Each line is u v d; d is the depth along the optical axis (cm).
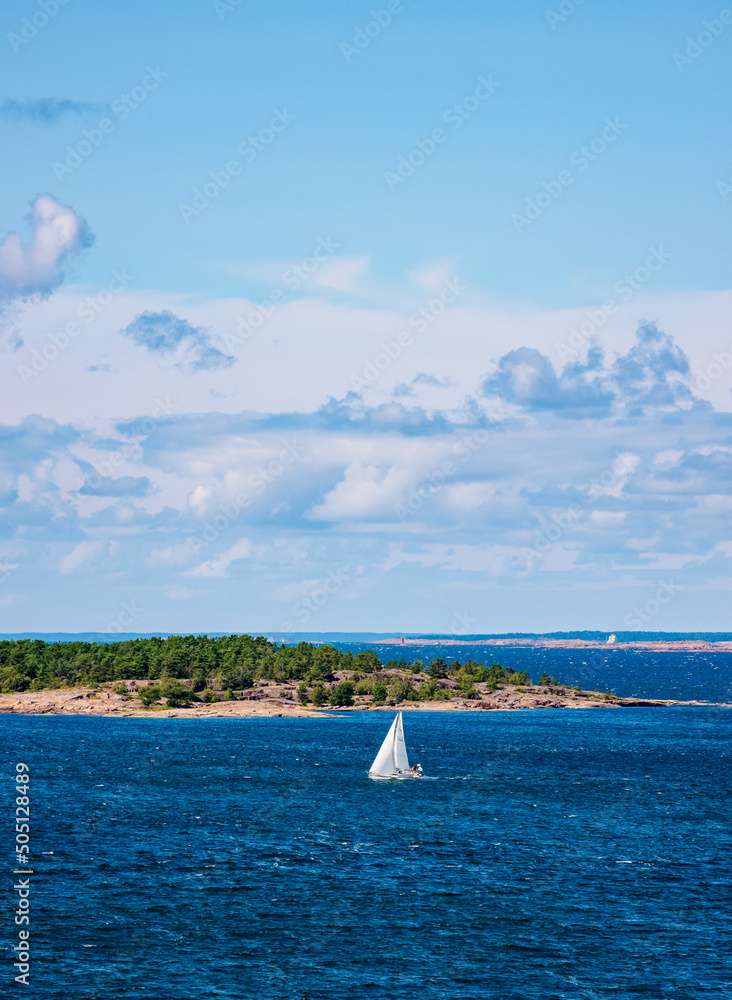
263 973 11138
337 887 14275
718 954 11800
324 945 11975
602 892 14150
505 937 12294
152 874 14850
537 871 15238
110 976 11006
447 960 11556
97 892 13900
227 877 14738
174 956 11588
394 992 10700
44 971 11106
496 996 10619
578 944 12081
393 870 15200
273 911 13175
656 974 11219
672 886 14462
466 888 14288
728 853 16500
